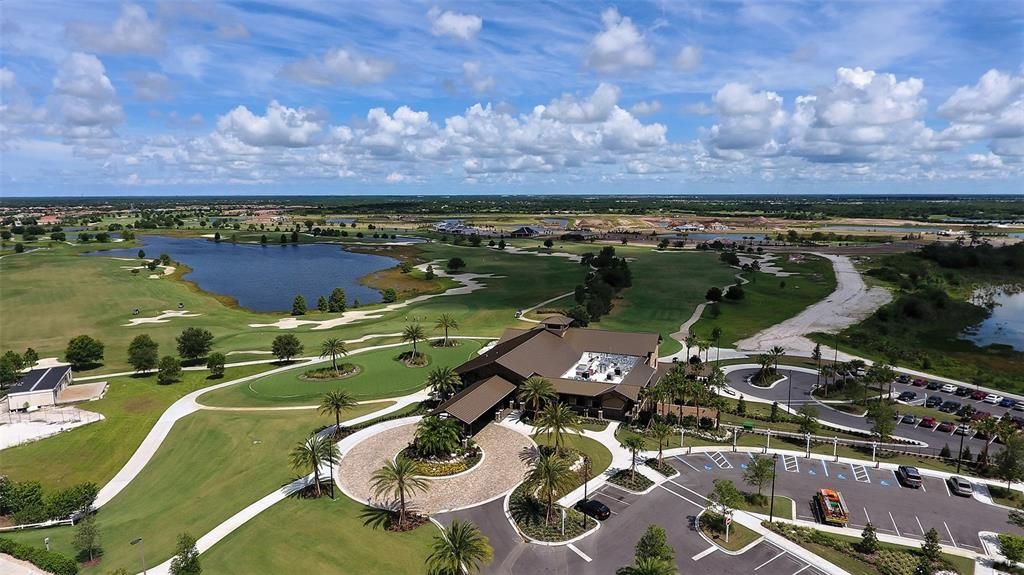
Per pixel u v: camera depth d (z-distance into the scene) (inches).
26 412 4020.7
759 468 2726.4
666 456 3248.0
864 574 2231.8
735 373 4864.7
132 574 2265.0
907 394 4301.2
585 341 4640.8
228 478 3068.4
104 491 3029.0
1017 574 2245.3
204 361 5265.8
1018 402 4158.5
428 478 2987.2
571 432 3550.7
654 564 2026.3
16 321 6727.4
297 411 3978.8
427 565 2300.7
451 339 5885.8
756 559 2326.5
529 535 2486.5
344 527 2564.0
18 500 2689.5
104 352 5561.0
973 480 2977.4
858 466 3142.2
